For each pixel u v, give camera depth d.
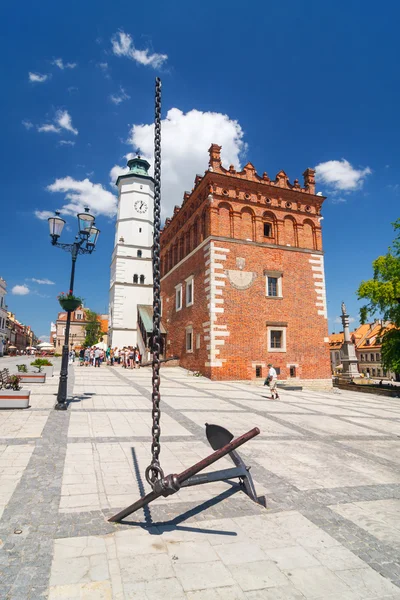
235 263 24.86
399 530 4.71
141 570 3.62
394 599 3.34
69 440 7.91
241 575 3.61
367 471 7.19
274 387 17.48
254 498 5.45
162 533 4.38
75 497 5.20
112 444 7.82
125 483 5.79
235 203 25.62
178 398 14.91
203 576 3.56
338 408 16.19
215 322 23.66
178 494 5.62
